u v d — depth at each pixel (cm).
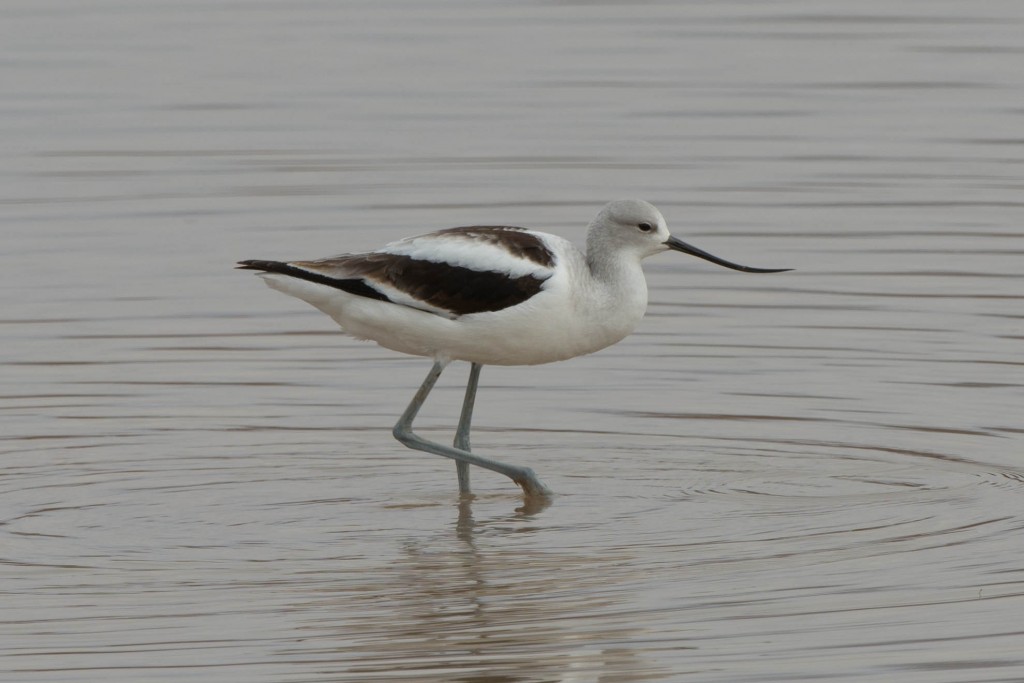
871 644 902
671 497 1179
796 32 2550
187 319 1630
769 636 916
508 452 1295
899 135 2123
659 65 2411
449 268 1152
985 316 1580
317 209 1902
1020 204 1881
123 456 1281
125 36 2562
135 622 948
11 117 2220
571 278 1169
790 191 1938
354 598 987
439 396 1439
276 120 2217
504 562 1044
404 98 2291
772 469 1237
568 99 2277
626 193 1939
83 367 1496
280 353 1546
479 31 2588
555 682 865
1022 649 891
